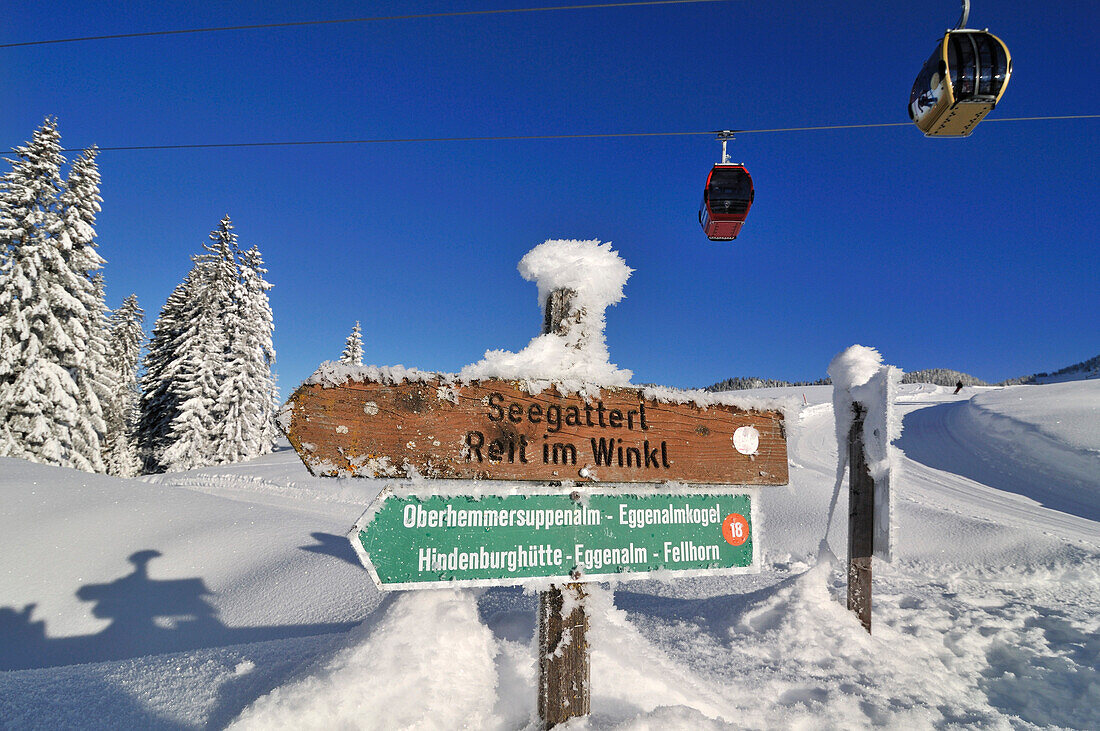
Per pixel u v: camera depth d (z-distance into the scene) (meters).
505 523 2.14
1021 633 3.59
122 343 40.44
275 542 7.30
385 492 2.01
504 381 2.23
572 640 2.22
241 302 30.56
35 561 6.36
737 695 2.83
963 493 12.94
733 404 2.59
